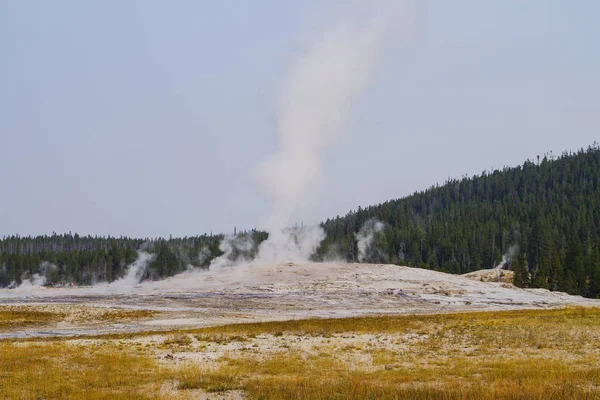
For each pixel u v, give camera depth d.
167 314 60.81
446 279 92.94
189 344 34.88
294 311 64.44
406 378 22.73
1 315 57.62
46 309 63.06
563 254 129.12
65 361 27.98
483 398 17.83
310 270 100.81
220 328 45.06
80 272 156.50
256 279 92.56
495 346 31.75
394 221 179.00
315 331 41.09
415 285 85.62
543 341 32.75
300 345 33.78
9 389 20.80
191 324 52.81
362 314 61.53
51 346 33.97
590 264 113.88
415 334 38.41
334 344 33.91
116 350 32.19
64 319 56.62
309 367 26.08
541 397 17.89
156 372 24.86
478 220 163.12
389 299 74.38
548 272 114.38
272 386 20.94
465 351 30.36
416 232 154.25
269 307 67.75
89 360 28.20
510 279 115.12
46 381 22.52
